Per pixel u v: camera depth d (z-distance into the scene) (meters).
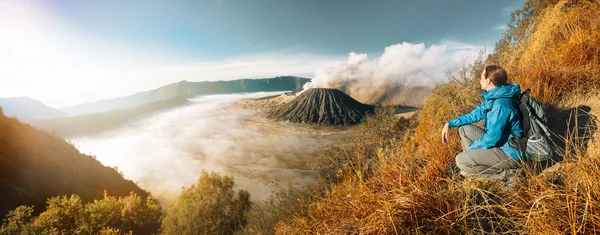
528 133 2.05
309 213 2.91
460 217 1.77
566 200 1.37
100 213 17.44
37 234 14.64
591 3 4.69
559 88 3.20
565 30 4.44
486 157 2.17
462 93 5.20
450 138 3.17
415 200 1.98
